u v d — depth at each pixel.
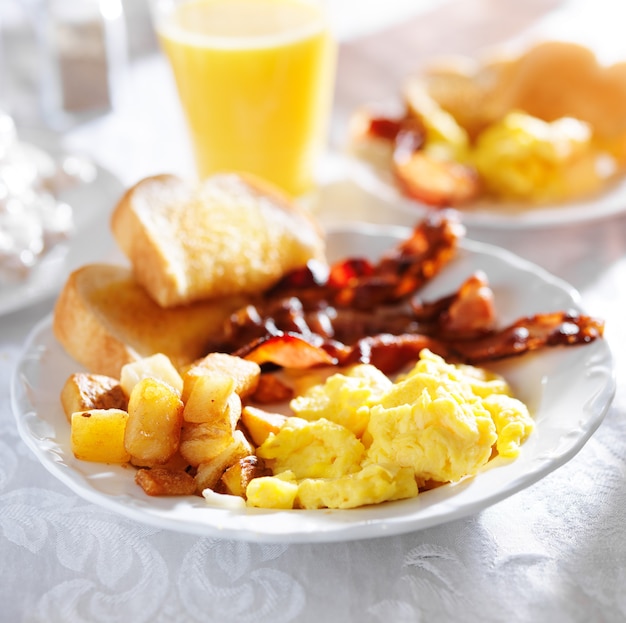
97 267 0.63
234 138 0.75
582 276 0.69
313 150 0.78
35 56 0.87
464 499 0.51
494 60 0.83
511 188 0.75
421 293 0.66
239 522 0.50
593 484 0.56
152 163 0.81
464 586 0.51
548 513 0.54
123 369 0.56
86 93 0.88
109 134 0.86
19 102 0.88
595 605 0.51
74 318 0.60
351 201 0.78
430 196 0.74
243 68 0.73
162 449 0.53
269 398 0.58
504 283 0.64
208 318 0.63
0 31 0.87
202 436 0.54
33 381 0.58
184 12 0.74
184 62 0.74
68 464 0.53
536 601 0.51
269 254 0.66
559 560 0.52
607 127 0.79
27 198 0.70
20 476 0.57
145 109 0.89
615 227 0.74
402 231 0.69
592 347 0.58
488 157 0.76
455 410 0.53
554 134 0.76
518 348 0.59
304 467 0.54
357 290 0.65
